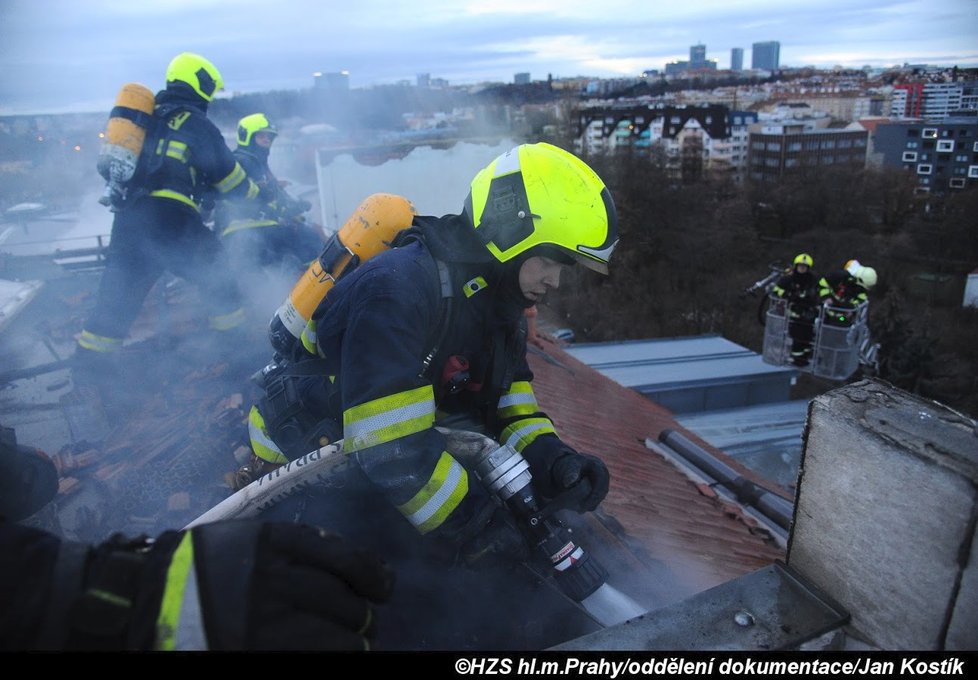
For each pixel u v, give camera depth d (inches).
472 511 61.5
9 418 142.9
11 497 68.2
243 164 188.4
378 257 63.6
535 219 62.4
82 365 146.5
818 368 386.6
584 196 63.7
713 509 152.6
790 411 393.7
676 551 112.3
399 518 73.0
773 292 411.5
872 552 42.7
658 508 136.9
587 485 66.5
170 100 143.3
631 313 1378.0
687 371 438.0
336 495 70.7
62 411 144.4
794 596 46.5
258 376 89.5
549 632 67.7
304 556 29.2
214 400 147.1
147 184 140.7
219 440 131.3
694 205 1432.1
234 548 27.7
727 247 1362.0
